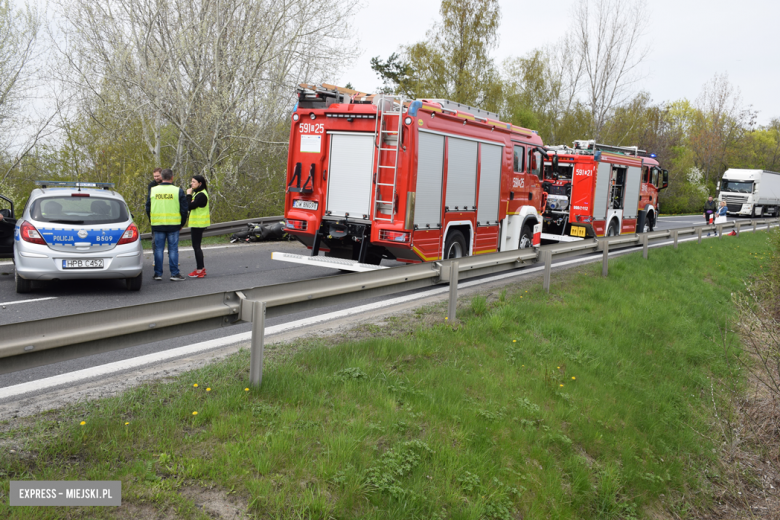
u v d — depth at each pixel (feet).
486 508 12.35
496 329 22.99
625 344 26.40
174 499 10.02
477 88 123.95
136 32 54.24
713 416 23.84
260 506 10.26
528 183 42.32
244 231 51.34
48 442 11.20
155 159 54.95
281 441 12.03
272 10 56.70
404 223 29.45
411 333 21.38
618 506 15.48
